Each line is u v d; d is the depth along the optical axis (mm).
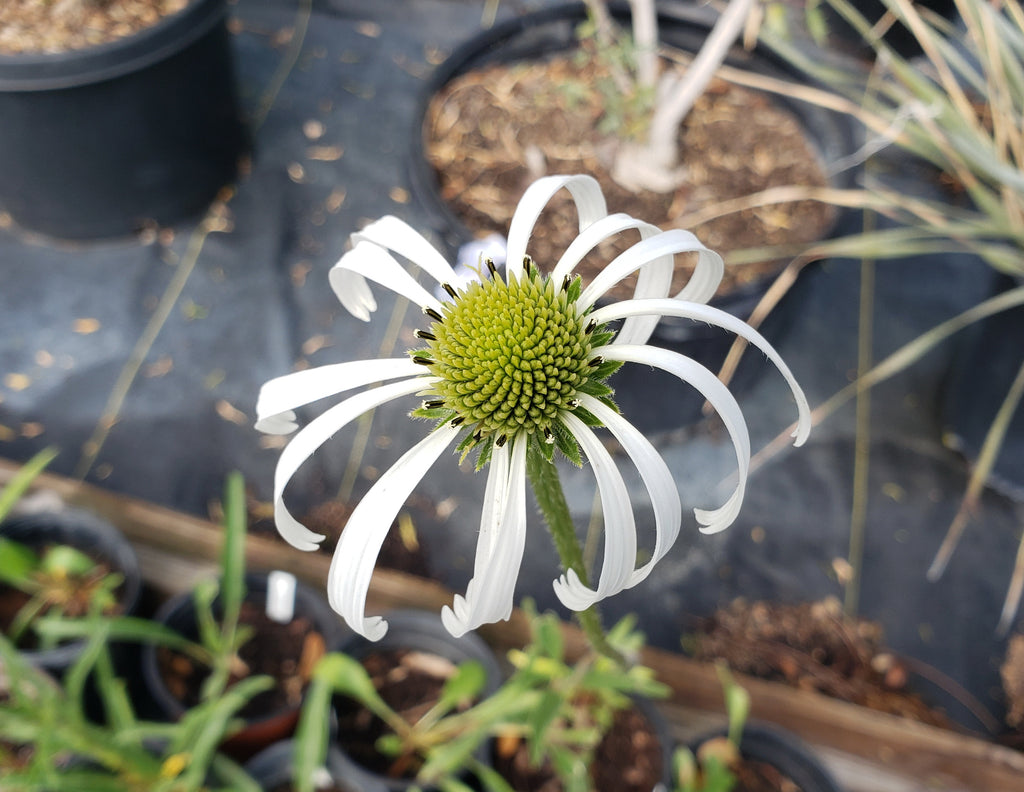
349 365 198
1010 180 407
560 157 504
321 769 354
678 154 508
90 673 389
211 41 540
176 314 563
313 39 696
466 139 513
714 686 387
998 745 427
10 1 518
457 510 488
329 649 378
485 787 362
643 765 351
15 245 590
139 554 430
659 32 549
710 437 509
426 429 509
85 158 529
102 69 491
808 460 511
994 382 473
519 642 401
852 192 464
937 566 481
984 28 425
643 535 483
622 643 313
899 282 579
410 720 367
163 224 594
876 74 630
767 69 535
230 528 359
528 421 193
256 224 601
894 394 535
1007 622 462
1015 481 492
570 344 198
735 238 469
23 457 509
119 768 331
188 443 516
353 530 181
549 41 552
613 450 488
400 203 615
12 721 304
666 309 179
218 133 581
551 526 208
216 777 373
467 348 198
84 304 566
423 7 708
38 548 416
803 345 555
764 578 476
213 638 361
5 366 540
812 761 352
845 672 446
